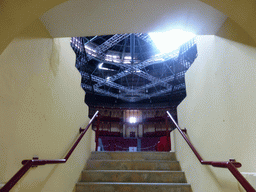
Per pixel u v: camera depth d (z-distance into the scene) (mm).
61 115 2174
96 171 2893
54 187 1922
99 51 13477
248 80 1391
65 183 2223
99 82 16250
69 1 1598
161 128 20250
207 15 1777
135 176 2867
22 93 1411
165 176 2879
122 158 3566
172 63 15938
